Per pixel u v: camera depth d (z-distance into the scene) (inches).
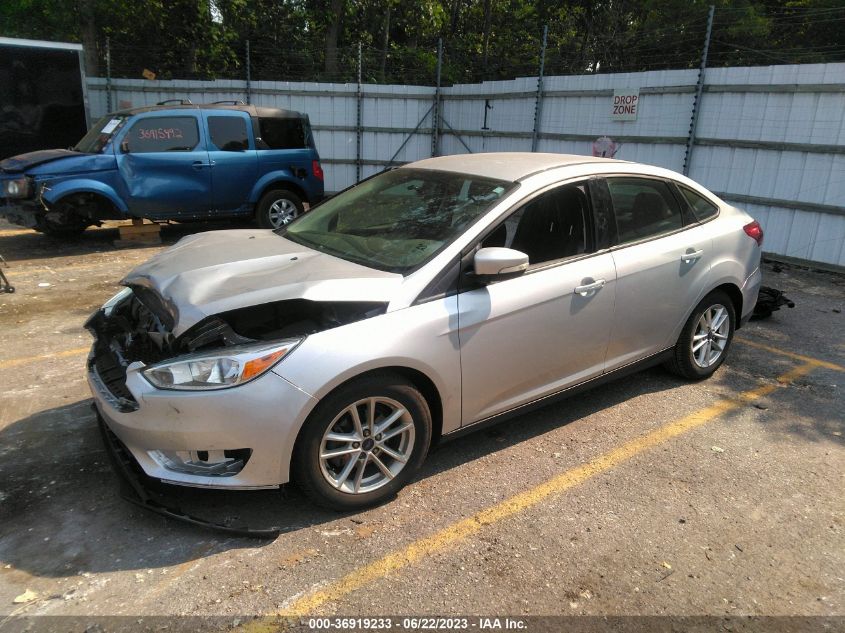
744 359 212.1
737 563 115.0
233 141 380.8
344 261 137.1
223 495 130.3
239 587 106.2
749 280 192.2
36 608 101.1
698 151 390.3
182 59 754.8
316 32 895.1
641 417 168.9
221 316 122.7
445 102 568.7
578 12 848.9
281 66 771.4
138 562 111.7
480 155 175.5
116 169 343.3
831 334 241.3
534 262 146.1
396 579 108.8
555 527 123.4
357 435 121.2
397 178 168.1
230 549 115.3
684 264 170.4
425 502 130.3
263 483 115.0
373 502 126.6
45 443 150.3
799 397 183.9
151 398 111.6
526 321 138.1
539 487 136.3
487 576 110.0
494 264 126.0
